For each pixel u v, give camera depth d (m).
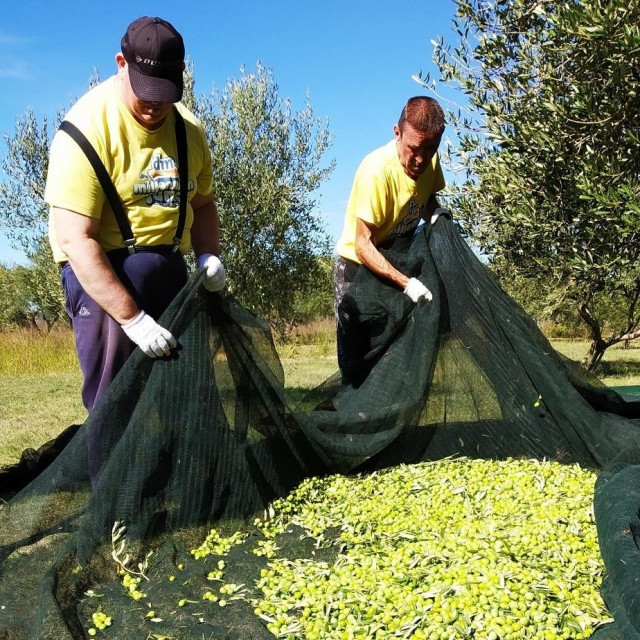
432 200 5.35
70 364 17.23
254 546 3.78
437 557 3.30
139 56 3.49
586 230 5.45
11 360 16.80
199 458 3.83
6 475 5.34
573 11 4.88
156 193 3.88
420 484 4.45
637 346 26.22
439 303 4.92
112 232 3.89
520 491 4.20
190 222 4.18
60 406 10.23
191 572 3.43
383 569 3.29
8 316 29.22
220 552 3.67
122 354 3.96
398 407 4.87
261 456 4.29
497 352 4.94
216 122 12.81
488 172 5.99
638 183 5.27
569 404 4.72
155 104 3.62
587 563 3.25
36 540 3.39
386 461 4.95
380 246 5.23
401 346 4.98
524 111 5.59
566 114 5.24
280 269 13.10
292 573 3.37
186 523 3.78
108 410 3.61
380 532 3.79
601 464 4.66
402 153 4.87
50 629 2.83
